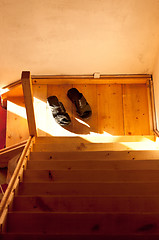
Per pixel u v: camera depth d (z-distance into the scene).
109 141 3.62
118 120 4.25
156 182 2.39
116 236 1.69
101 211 2.15
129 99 4.34
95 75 4.22
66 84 4.42
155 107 4.10
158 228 1.90
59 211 2.16
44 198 2.19
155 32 3.60
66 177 2.61
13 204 2.18
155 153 3.06
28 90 3.13
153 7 3.26
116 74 4.25
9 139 4.41
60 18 3.37
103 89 4.40
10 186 2.26
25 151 2.96
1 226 1.83
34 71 4.16
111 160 2.82
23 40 3.66
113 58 3.97
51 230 1.93
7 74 4.17
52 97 4.21
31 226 1.94
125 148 3.37
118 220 1.93
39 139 3.53
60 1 3.16
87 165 2.81
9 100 4.61
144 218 1.92
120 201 2.16
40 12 3.29
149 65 4.10
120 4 3.20
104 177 2.60
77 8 3.24
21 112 4.55
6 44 3.70
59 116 4.02
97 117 4.26
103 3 3.19
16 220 1.96
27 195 2.33
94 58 3.97
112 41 3.70
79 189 2.38
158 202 2.15
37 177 2.63
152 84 4.23
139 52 3.89
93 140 3.60
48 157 3.04
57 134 4.19
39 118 4.25
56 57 3.94
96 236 1.70
